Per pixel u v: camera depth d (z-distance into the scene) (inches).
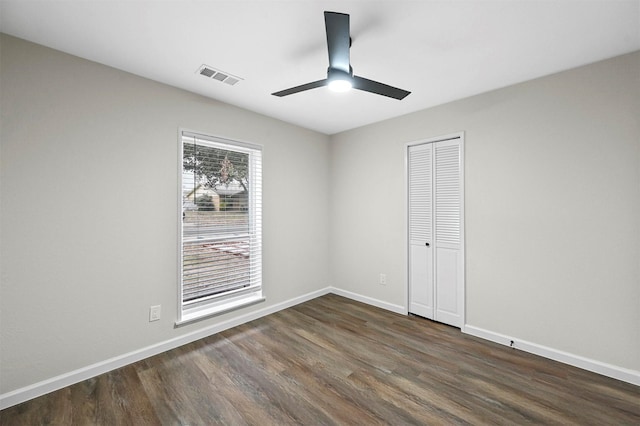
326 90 100.1
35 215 71.0
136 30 66.4
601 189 80.2
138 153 88.3
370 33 67.8
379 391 74.2
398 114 124.8
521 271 94.3
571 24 64.1
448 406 68.7
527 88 92.6
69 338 76.3
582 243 83.4
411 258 125.6
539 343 91.2
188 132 99.9
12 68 67.8
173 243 96.4
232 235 115.9
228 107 111.4
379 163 134.8
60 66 74.4
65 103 75.2
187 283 102.5
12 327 68.4
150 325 91.4
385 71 86.7
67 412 66.1
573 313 85.1
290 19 62.9
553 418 64.7
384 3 57.8
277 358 90.1
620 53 76.3
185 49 74.6
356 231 145.1
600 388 74.5
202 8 59.1
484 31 67.0
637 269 75.6
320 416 65.6
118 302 84.7
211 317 106.7
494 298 100.4
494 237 100.0
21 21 62.6
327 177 155.9
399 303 128.6
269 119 127.0
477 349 95.2
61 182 74.7
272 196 128.9
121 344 85.4
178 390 74.4
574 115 84.2
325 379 79.3
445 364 86.5
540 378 79.2
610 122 78.7
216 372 82.4
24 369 69.9
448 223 113.2
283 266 134.1
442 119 112.7
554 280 88.2
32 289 70.9
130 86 86.6
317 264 150.8
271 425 63.0
